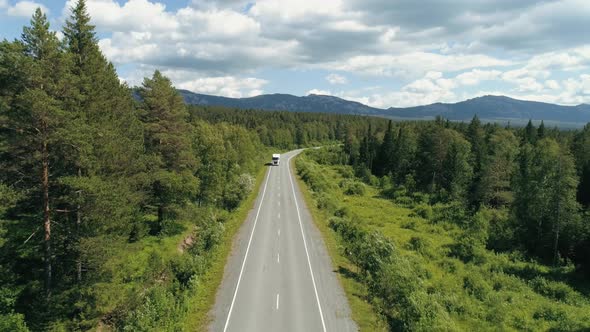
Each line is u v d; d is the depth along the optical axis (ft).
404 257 130.82
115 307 84.33
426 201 249.34
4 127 71.31
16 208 79.82
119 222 83.10
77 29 87.71
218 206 186.80
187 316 83.61
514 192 211.82
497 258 152.35
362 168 373.61
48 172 75.51
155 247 119.65
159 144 128.57
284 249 131.03
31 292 78.28
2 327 65.87
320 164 438.81
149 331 73.67
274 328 80.48
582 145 277.64
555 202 163.12
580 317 101.04
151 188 124.16
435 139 296.51
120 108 103.65
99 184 75.92
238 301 92.22
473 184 259.39
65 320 78.07
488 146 315.17
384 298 94.53
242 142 284.82
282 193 235.40
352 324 82.89
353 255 123.44
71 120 72.49
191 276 98.84
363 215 210.18
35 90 65.77
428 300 89.76
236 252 127.03
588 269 139.74
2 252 78.48
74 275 85.25
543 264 155.12
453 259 143.95
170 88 133.08
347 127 594.24
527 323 96.48
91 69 86.02
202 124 242.78
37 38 70.33
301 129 654.53
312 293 97.40
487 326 92.73
